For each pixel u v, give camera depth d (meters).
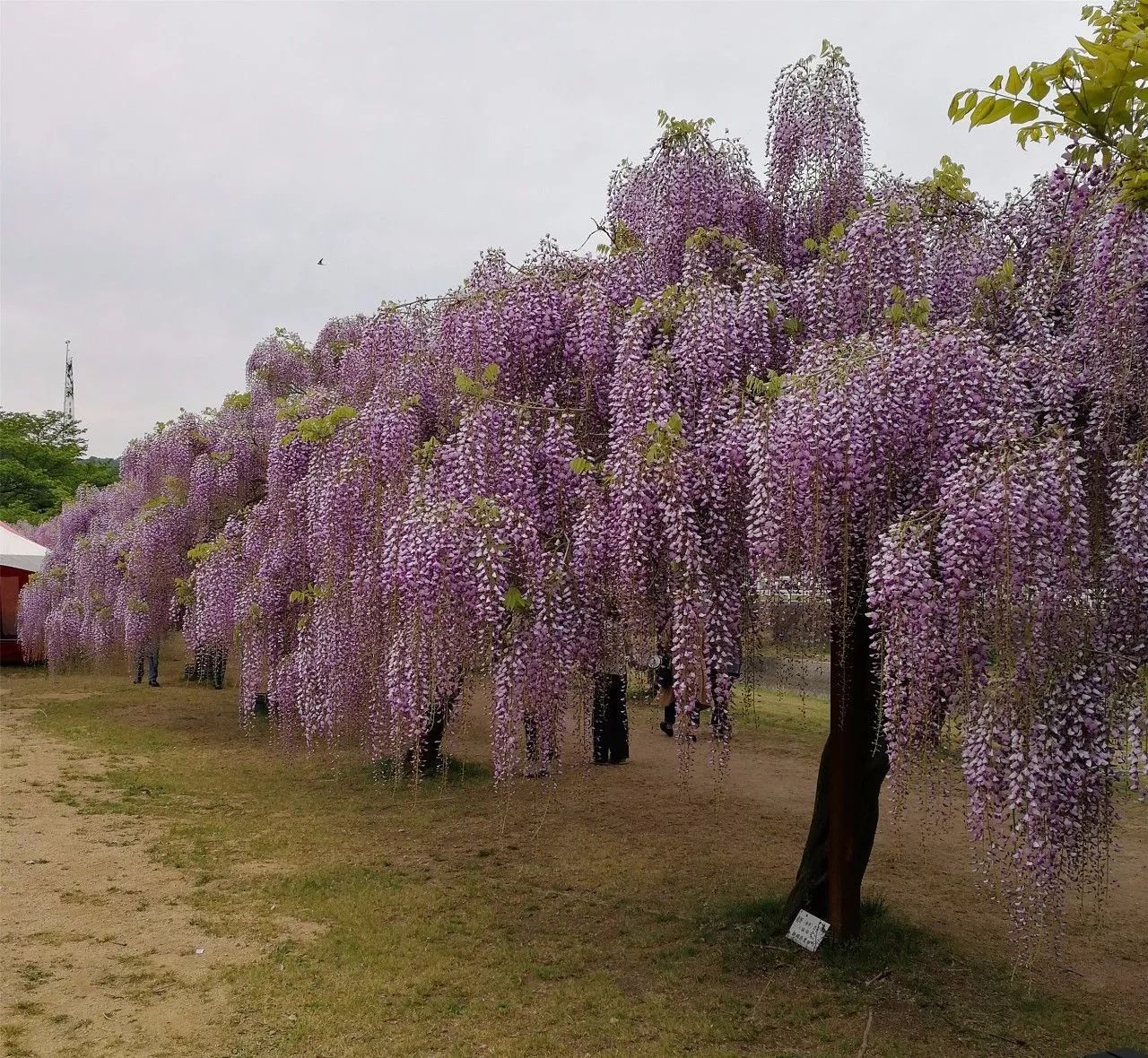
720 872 6.80
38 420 35.81
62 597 16.06
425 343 6.32
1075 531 3.62
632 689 10.64
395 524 4.96
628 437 4.58
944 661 3.79
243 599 8.46
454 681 4.99
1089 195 4.09
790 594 4.38
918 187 5.09
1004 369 4.14
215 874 6.47
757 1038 4.34
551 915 5.85
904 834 7.92
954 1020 4.56
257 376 12.32
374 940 5.38
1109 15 3.09
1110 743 3.70
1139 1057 2.97
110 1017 4.40
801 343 5.02
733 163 5.80
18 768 9.52
